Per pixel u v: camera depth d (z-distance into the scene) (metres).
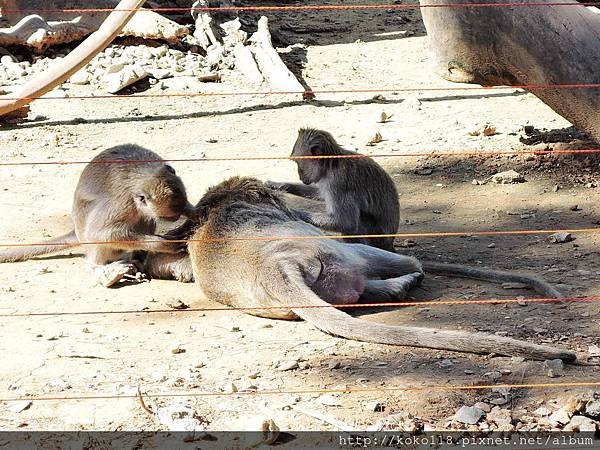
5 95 19.86
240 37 23.62
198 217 11.91
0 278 12.54
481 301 10.99
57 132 18.69
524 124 17.97
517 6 13.87
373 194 13.22
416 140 17.48
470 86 20.75
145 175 12.02
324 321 10.30
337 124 18.67
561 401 8.76
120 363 9.93
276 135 18.14
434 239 13.47
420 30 26.42
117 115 19.69
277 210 11.82
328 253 11.03
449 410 8.73
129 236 12.17
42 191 15.74
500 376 9.30
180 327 10.83
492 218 14.03
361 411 8.76
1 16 23.30
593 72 13.86
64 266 13.00
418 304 11.16
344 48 24.77
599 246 12.77
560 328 10.38
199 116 19.52
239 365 9.77
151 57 22.62
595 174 15.38
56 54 22.94
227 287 11.14
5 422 8.82
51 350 10.30
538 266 12.27
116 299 11.74
